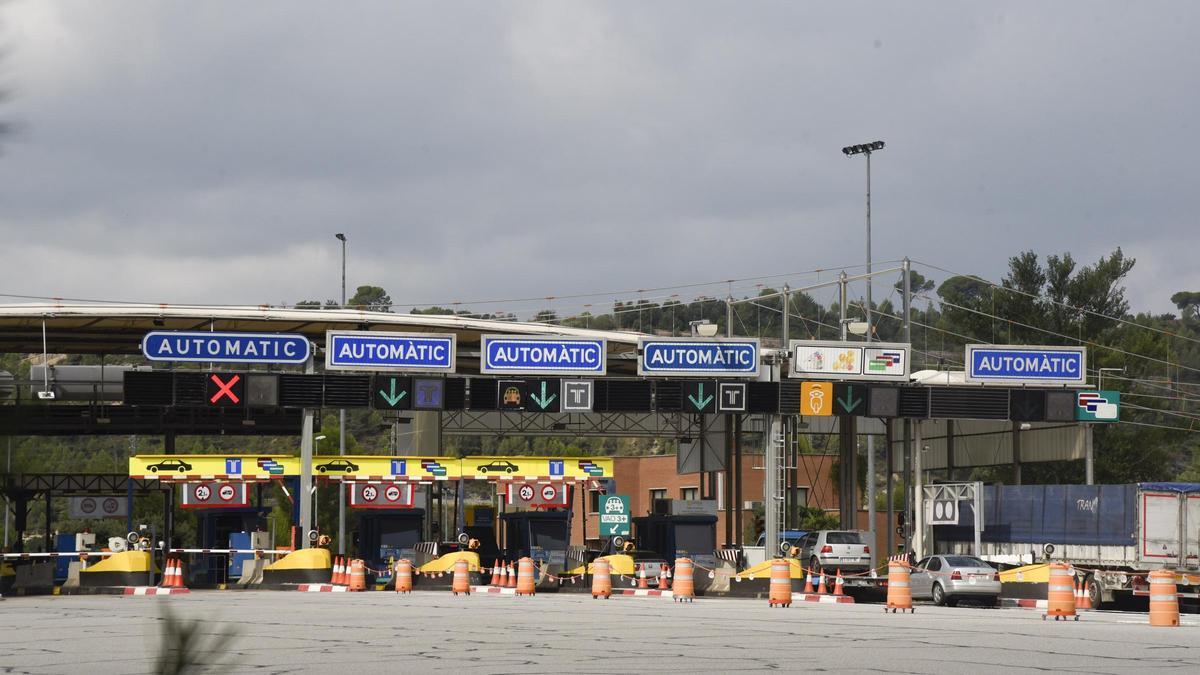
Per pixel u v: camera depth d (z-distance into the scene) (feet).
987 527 248.93
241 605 152.66
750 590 202.08
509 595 196.13
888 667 76.02
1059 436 289.33
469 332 285.23
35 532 380.58
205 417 310.04
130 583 203.10
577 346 254.47
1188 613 185.88
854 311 406.21
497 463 245.86
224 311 254.68
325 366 245.45
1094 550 213.25
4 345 297.53
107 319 255.70
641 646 91.61
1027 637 101.45
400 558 238.07
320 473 239.50
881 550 424.05
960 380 284.61
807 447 461.37
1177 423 458.91
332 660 80.89
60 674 72.90
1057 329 477.36
